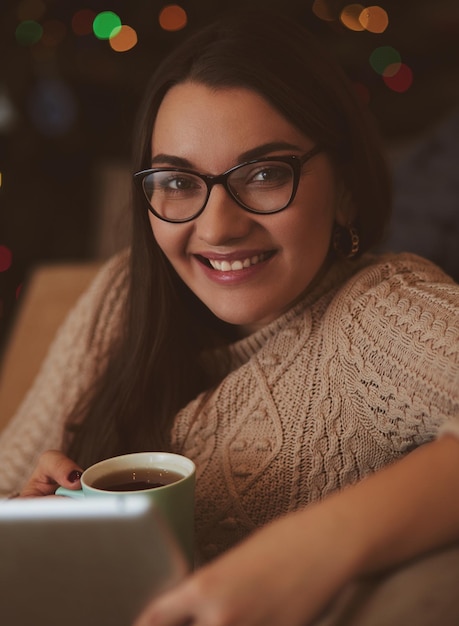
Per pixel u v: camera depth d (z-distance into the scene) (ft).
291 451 2.96
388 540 1.87
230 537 3.06
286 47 2.94
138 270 3.47
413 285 2.84
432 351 2.52
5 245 10.68
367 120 3.27
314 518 1.88
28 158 10.52
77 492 2.53
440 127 6.72
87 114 10.69
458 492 1.98
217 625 1.70
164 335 3.46
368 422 2.77
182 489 2.30
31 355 5.78
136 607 1.83
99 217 9.32
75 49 10.23
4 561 1.75
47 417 4.07
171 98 2.96
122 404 3.49
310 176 2.94
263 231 2.91
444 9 10.35
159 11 10.25
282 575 1.77
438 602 1.86
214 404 3.17
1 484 4.06
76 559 1.73
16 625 1.91
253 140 2.83
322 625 1.93
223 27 2.94
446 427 2.11
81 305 4.24
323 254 3.09
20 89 10.06
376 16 9.48
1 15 9.82
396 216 6.45
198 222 2.95
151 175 3.00
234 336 3.59
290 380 3.02
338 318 2.93
